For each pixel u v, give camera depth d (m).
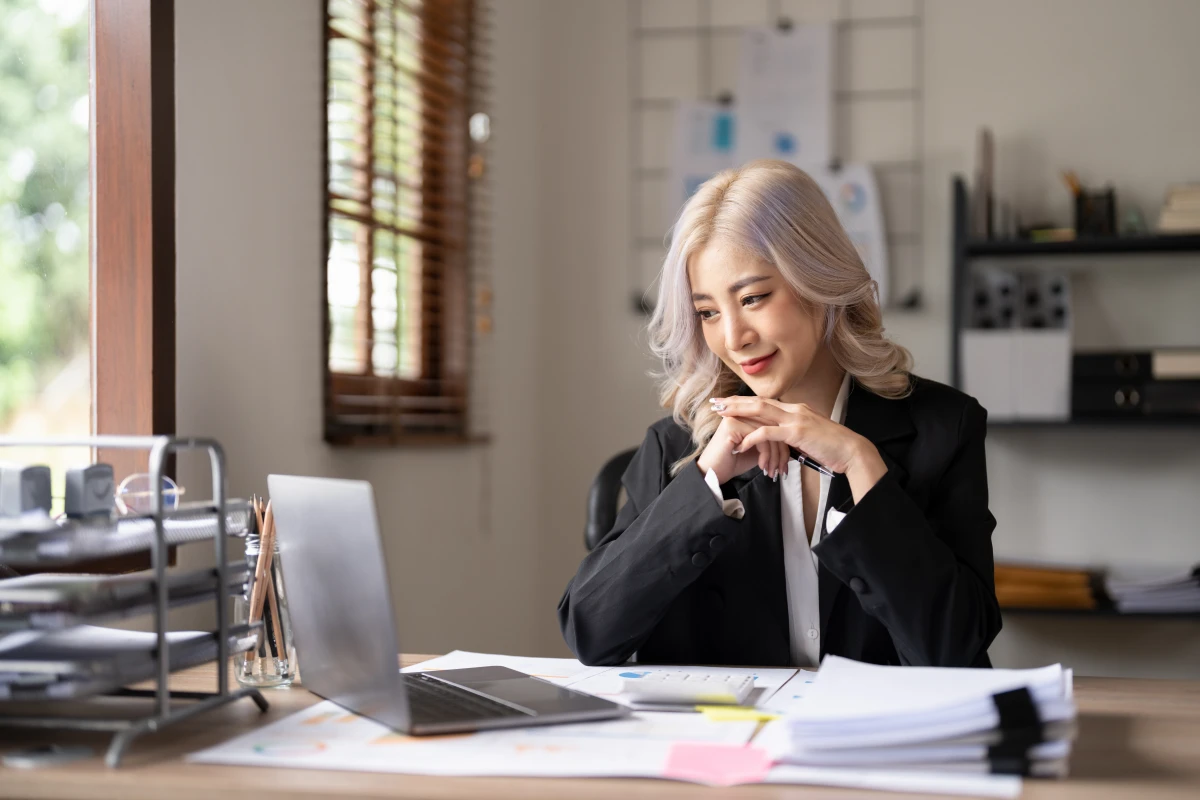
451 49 2.65
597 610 1.36
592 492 1.86
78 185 1.53
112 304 1.53
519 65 3.06
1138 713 1.06
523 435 3.11
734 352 1.38
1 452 1.44
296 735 0.97
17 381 1.45
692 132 3.16
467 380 2.70
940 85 3.07
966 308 2.90
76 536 0.97
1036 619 2.97
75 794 0.85
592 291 3.25
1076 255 2.93
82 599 0.91
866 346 1.46
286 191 1.90
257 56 1.81
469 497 2.73
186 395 1.62
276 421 1.86
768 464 1.34
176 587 1.02
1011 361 2.79
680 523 1.34
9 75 1.45
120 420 1.53
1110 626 2.94
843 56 3.12
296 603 1.09
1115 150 3.00
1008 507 3.02
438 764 0.86
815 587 1.46
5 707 1.04
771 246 1.34
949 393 1.49
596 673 1.29
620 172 3.23
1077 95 3.02
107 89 1.54
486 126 2.84
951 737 0.83
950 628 1.25
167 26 1.56
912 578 1.25
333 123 2.08
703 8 3.19
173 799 0.83
